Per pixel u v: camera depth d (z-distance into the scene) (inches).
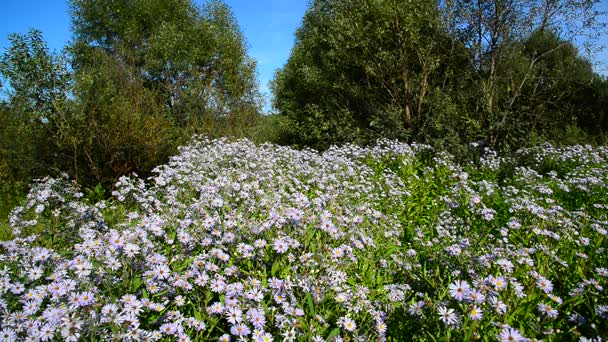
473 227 209.9
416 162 415.8
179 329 114.4
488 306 119.0
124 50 698.2
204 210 181.6
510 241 188.4
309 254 145.6
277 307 131.0
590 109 730.8
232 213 192.9
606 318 118.6
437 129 526.3
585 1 538.6
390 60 605.9
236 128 668.7
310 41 761.6
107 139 430.3
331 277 142.1
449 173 366.6
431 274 158.2
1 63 392.8
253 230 161.6
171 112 661.3
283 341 116.9
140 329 113.5
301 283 135.6
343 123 651.5
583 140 596.4
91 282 126.2
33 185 342.0
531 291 133.6
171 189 268.5
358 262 175.9
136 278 133.7
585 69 702.5
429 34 617.3
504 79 602.9
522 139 489.1
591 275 156.5
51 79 408.5
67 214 211.9
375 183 314.5
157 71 733.9
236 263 150.7
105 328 107.5
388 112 586.9
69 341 100.9
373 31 607.8
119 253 137.9
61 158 436.8
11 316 116.0
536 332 118.6
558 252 175.6
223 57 761.6
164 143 474.9
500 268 146.6
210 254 142.4
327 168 351.6
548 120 652.7
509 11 565.6
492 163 409.4
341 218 180.9
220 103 685.3
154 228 156.6
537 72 641.0
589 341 106.6
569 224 189.2
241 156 364.8
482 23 590.6
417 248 205.6
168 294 133.2
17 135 428.5
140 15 861.2
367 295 148.7
